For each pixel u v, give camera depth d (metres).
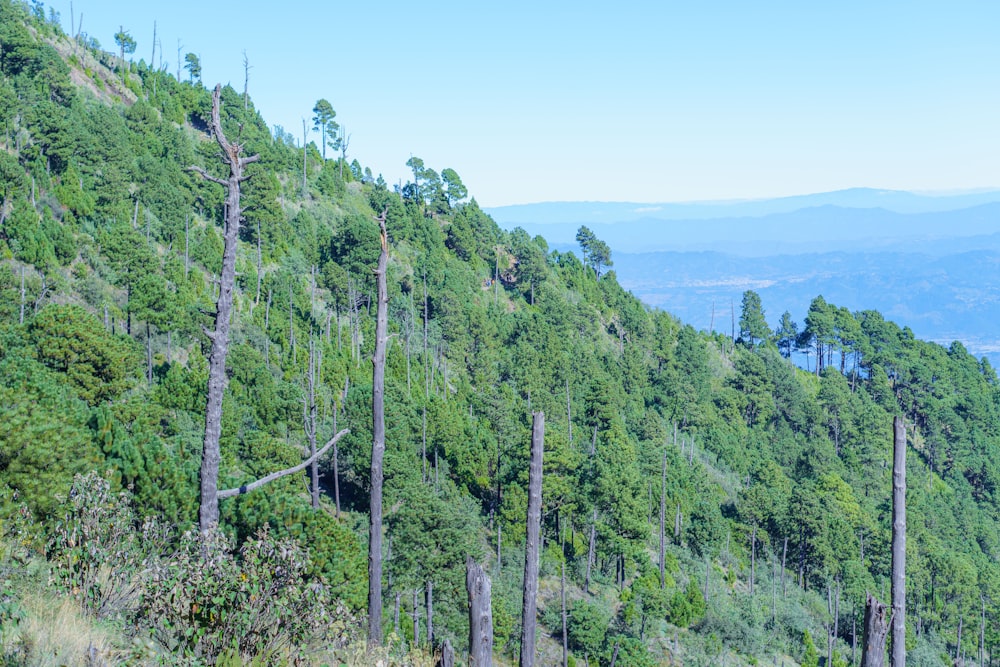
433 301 131.00
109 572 12.22
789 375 166.25
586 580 70.50
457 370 124.25
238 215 15.65
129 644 11.09
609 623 66.38
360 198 172.88
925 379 182.50
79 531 12.42
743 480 125.69
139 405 43.72
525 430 82.44
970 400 179.25
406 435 74.38
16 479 19.39
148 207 106.38
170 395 56.78
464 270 156.00
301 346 93.75
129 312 70.69
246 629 11.66
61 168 100.19
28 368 33.06
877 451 144.38
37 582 12.27
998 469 160.00
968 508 141.38
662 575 76.19
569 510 72.56
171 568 11.90
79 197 95.06
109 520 12.88
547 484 72.50
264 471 55.50
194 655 11.34
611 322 174.38
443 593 49.38
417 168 178.00
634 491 77.50
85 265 82.62
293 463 58.72
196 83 187.12
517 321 145.88
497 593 54.28
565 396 120.94
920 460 155.00
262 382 71.75
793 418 158.38
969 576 96.69
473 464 77.62
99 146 106.69
